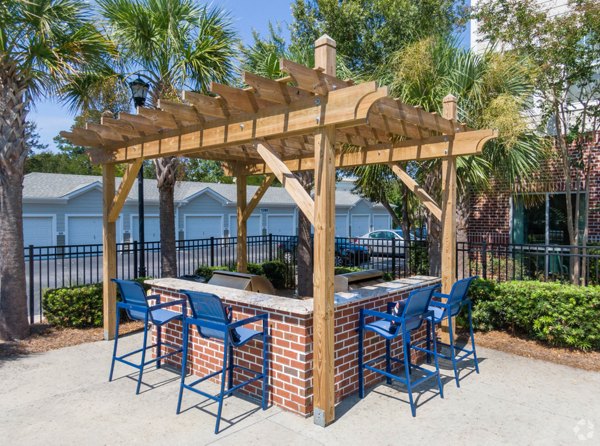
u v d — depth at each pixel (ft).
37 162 115.44
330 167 11.12
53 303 20.51
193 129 14.93
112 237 19.47
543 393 13.52
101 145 18.99
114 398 13.20
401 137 19.26
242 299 13.46
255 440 10.66
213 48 23.85
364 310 13.42
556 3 29.07
